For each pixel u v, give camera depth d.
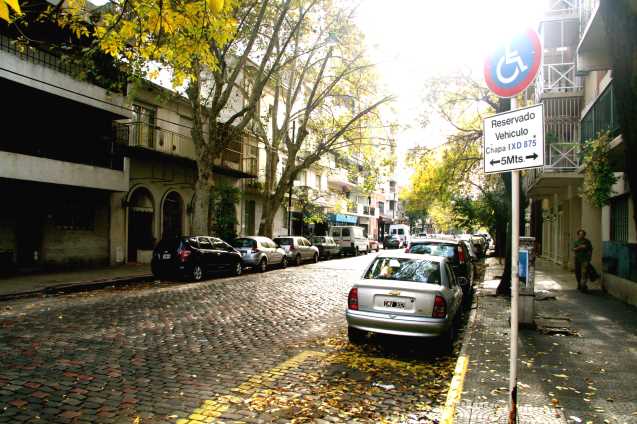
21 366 5.91
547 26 17.08
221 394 5.19
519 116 3.99
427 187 20.25
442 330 6.78
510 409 3.92
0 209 15.62
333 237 36.25
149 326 8.54
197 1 7.00
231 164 27.09
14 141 15.81
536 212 33.66
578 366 6.10
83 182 16.92
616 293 12.38
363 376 5.99
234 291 13.62
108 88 17.73
